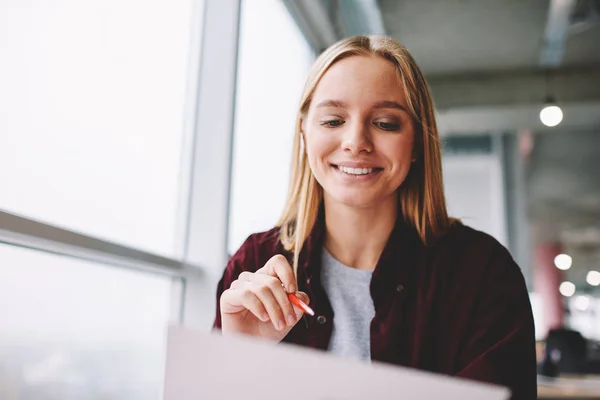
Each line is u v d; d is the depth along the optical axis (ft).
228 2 7.46
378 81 3.09
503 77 18.62
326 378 1.77
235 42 7.41
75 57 5.13
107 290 5.50
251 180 8.56
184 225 7.09
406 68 3.18
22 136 4.51
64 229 4.35
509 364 2.89
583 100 18.19
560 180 29.45
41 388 4.69
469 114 19.11
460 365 3.22
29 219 3.95
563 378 9.24
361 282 3.43
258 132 8.93
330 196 3.39
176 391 1.88
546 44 16.26
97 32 5.44
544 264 41.81
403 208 3.53
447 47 16.90
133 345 5.94
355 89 3.07
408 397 1.70
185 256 7.03
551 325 40.70
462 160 24.79
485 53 17.31
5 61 4.35
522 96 18.45
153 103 6.49
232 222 7.86
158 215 6.64
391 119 3.11
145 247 6.35
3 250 4.31
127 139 5.95
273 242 3.70
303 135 3.53
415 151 3.45
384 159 3.10
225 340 1.85
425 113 3.33
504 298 3.27
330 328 3.37
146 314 6.21
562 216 35.24
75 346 5.08
